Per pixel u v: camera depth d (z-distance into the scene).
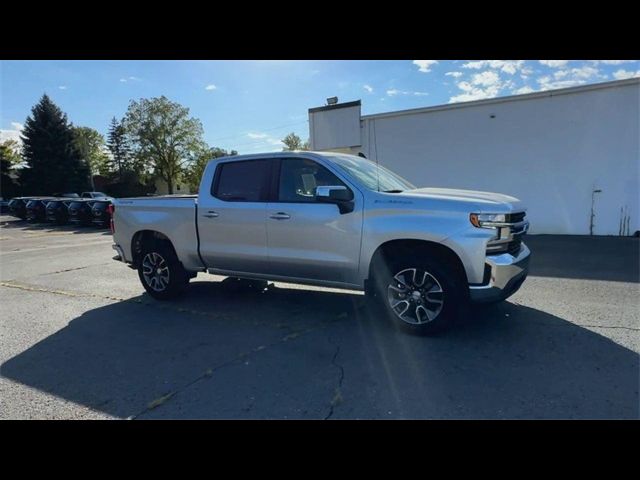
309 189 4.65
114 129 63.22
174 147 60.03
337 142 15.47
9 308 5.77
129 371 3.58
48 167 45.06
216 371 3.52
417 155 14.09
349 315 4.93
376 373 3.38
